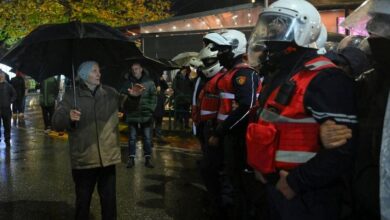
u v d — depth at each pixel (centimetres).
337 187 237
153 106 813
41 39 408
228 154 404
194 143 1113
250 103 400
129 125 826
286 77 246
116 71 493
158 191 657
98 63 473
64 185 692
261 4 1437
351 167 223
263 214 261
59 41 446
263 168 239
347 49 313
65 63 465
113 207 450
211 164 457
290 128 231
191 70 1255
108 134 443
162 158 921
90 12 1700
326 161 218
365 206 221
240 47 447
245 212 334
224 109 441
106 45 461
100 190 451
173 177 747
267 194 244
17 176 754
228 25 1494
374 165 217
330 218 233
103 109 445
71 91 448
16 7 1711
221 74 458
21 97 1791
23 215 550
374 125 219
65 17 1728
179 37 1465
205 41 479
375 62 230
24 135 1291
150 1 2077
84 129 436
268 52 259
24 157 934
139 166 838
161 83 1209
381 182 199
